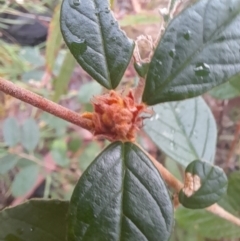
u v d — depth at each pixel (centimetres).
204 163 17
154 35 30
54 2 36
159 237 13
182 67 14
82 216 13
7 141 40
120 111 13
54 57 31
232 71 14
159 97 14
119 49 14
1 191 48
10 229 16
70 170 48
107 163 13
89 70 14
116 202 13
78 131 49
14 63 45
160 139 22
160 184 13
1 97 47
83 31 14
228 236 26
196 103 23
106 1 14
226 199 26
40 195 48
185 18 14
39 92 43
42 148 50
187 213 27
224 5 14
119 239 13
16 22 42
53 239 16
